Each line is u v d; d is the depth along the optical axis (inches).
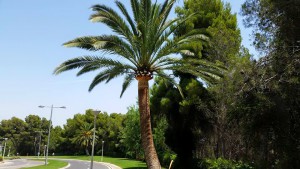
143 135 692.1
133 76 754.2
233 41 1013.8
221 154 1026.7
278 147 584.1
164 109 1135.6
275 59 560.1
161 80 1206.9
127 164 2074.3
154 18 681.0
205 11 1160.2
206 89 1040.8
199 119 1101.1
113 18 660.7
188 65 732.0
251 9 617.0
